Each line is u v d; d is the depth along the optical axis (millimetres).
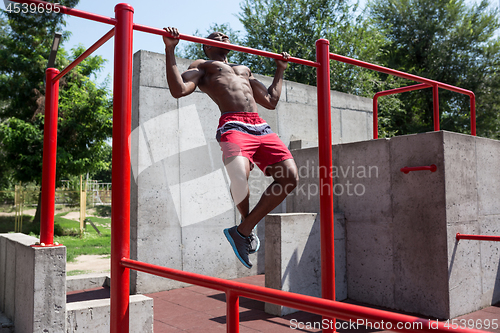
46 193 3221
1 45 14211
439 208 4055
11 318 3521
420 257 4184
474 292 4309
